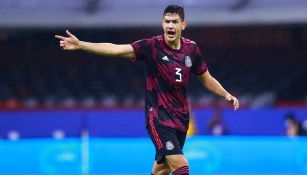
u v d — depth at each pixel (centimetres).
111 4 5781
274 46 7269
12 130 5047
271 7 5847
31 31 7206
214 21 5869
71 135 5075
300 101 6744
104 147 4053
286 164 4044
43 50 7262
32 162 4003
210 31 7225
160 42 1881
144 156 4069
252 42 7256
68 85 6869
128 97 6594
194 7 5847
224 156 4012
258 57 7256
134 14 5862
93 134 5075
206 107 5556
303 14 5847
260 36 7250
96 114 5091
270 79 7038
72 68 7125
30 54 7238
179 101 1895
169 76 1870
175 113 1888
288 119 4709
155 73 1883
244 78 7069
